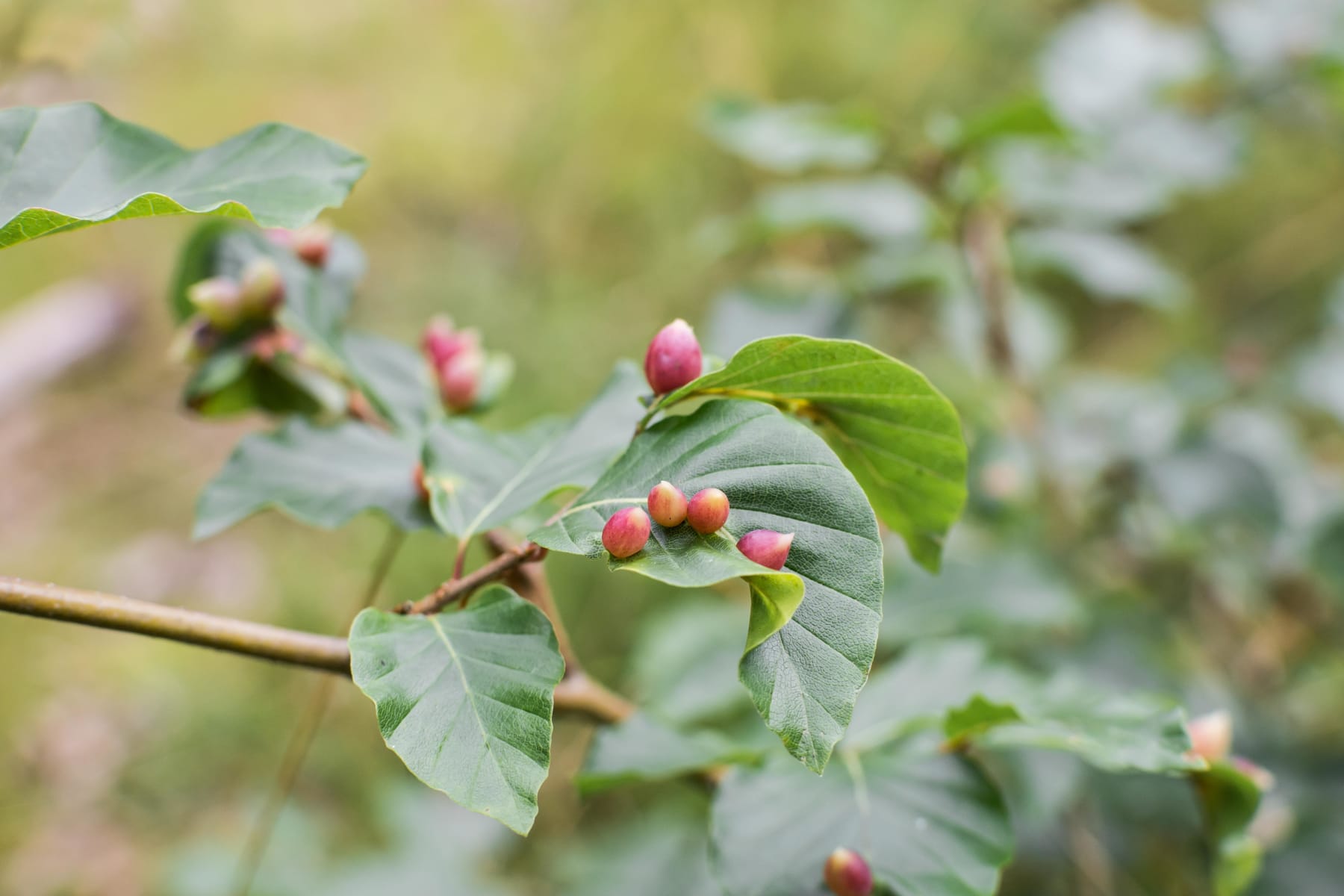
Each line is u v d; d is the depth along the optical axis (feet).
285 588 3.65
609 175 4.53
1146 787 2.06
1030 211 2.35
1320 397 2.56
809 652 1.10
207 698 3.47
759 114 2.08
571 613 3.19
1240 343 2.85
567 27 4.79
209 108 5.01
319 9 5.11
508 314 4.04
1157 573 2.59
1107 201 2.25
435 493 1.24
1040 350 2.68
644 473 1.16
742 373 1.17
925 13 4.36
